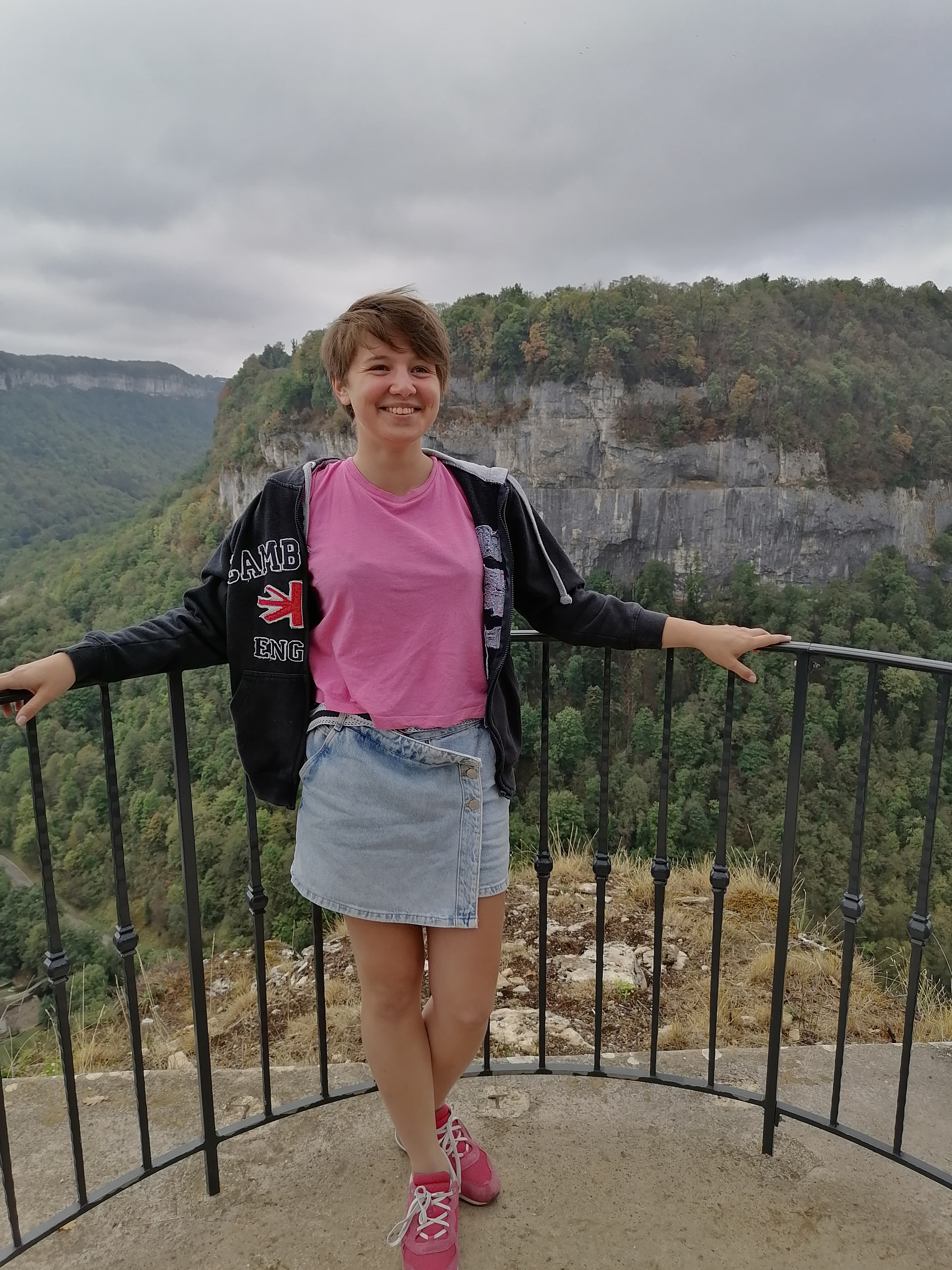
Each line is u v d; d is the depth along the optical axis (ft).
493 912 4.80
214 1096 7.25
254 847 5.82
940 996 11.61
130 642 4.60
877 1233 5.24
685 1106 6.47
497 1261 5.04
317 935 6.15
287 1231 5.31
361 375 4.29
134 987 5.40
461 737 4.62
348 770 4.50
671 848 104.32
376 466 4.46
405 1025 4.80
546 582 5.08
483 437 221.66
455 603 4.44
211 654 4.91
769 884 14.79
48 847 4.85
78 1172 5.32
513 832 27.20
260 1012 6.01
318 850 4.65
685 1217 5.37
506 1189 5.61
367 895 4.56
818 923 14.05
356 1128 6.23
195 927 5.32
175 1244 5.24
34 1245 5.21
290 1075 7.48
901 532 212.43
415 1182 4.93
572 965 11.77
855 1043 10.21
